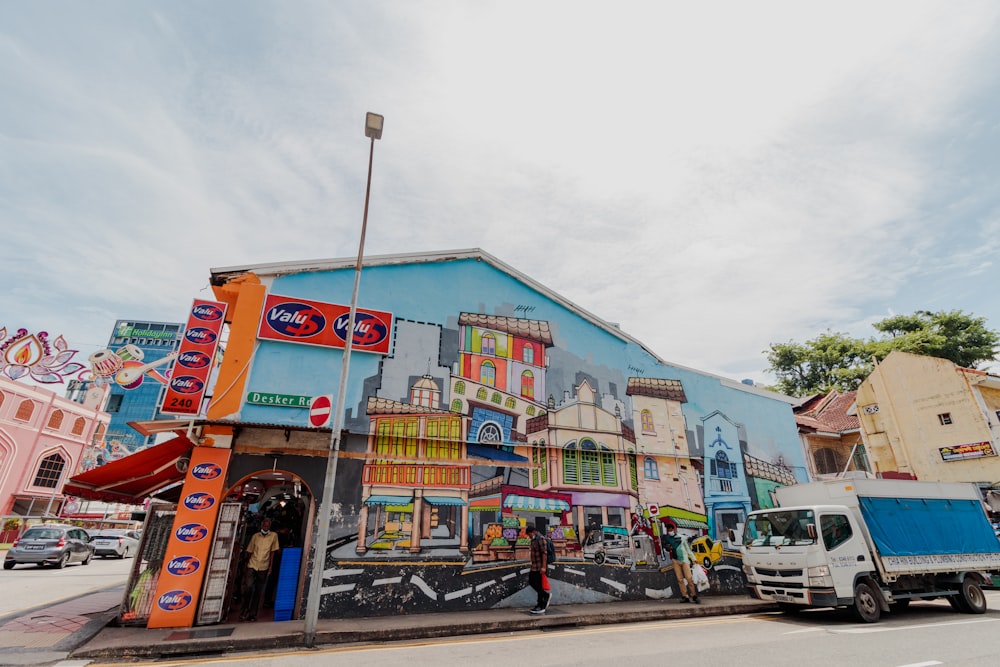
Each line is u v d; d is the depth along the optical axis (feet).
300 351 35.37
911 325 124.36
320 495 32.60
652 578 42.55
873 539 34.65
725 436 52.47
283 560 30.99
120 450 127.95
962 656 21.98
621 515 43.32
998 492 69.77
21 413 99.81
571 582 39.01
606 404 46.60
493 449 39.70
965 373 77.66
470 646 25.04
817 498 38.24
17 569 58.65
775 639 26.22
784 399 59.41
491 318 43.47
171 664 21.24
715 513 48.52
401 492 35.01
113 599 36.11
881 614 36.37
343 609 30.99
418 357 39.04
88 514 114.42
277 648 24.45
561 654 22.93
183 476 36.45
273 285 36.24
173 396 31.35
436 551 34.78
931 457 79.56
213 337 33.37
